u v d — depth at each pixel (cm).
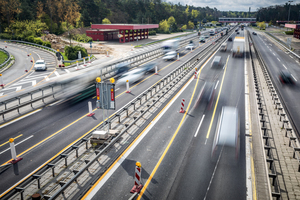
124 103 2294
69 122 1866
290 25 9569
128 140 1572
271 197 959
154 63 4381
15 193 1008
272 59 4697
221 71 3575
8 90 2753
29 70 3884
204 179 1172
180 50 6175
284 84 2948
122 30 8088
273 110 2053
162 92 2506
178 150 1442
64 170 1248
